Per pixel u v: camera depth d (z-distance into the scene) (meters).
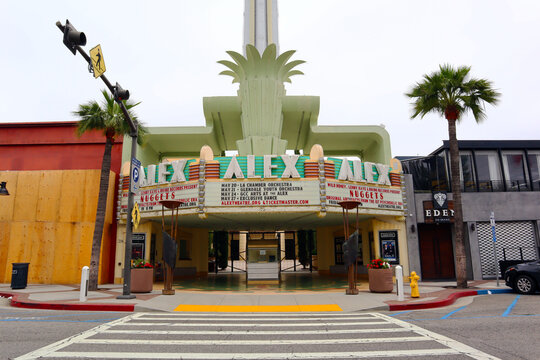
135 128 15.16
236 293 15.80
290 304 12.82
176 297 14.26
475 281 21.03
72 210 21.92
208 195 18.75
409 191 22.61
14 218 21.83
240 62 26.05
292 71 28.11
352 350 6.57
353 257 15.21
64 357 6.07
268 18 32.06
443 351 6.41
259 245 24.80
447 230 23.77
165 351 6.53
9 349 6.60
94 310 12.03
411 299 13.32
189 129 27.97
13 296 14.66
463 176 24.44
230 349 6.69
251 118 25.53
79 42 9.23
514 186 24.44
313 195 18.91
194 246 29.89
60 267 21.30
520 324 8.91
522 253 22.58
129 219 14.45
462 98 18.47
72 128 26.16
